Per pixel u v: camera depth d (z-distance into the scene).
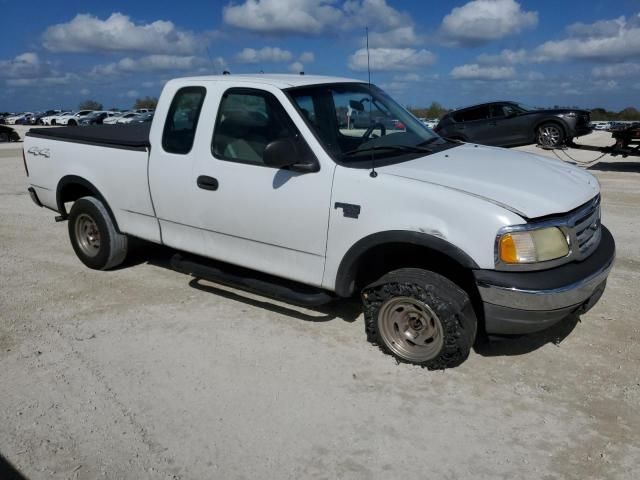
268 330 4.56
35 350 4.29
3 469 3.03
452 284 3.77
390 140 4.52
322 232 4.06
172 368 4.00
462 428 3.30
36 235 7.50
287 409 3.51
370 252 3.99
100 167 5.51
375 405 3.53
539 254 3.49
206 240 4.82
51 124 55.38
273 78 4.59
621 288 5.26
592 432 3.25
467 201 3.54
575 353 4.11
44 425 3.39
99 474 2.99
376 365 3.99
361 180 3.86
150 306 5.06
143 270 6.00
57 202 6.07
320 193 4.02
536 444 3.16
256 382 3.81
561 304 3.52
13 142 27.30
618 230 7.27
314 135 4.11
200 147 4.65
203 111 4.65
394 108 5.05
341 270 4.04
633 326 4.50
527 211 3.49
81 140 5.68
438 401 3.56
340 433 3.28
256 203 4.34
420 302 3.77
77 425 3.39
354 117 4.54
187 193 4.78
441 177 3.79
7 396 3.69
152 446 3.20
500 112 17.30
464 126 17.48
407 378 3.83
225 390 3.72
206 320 4.76
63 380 3.87
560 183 3.98
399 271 3.92
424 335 3.91
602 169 13.02
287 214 4.20
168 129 4.91
